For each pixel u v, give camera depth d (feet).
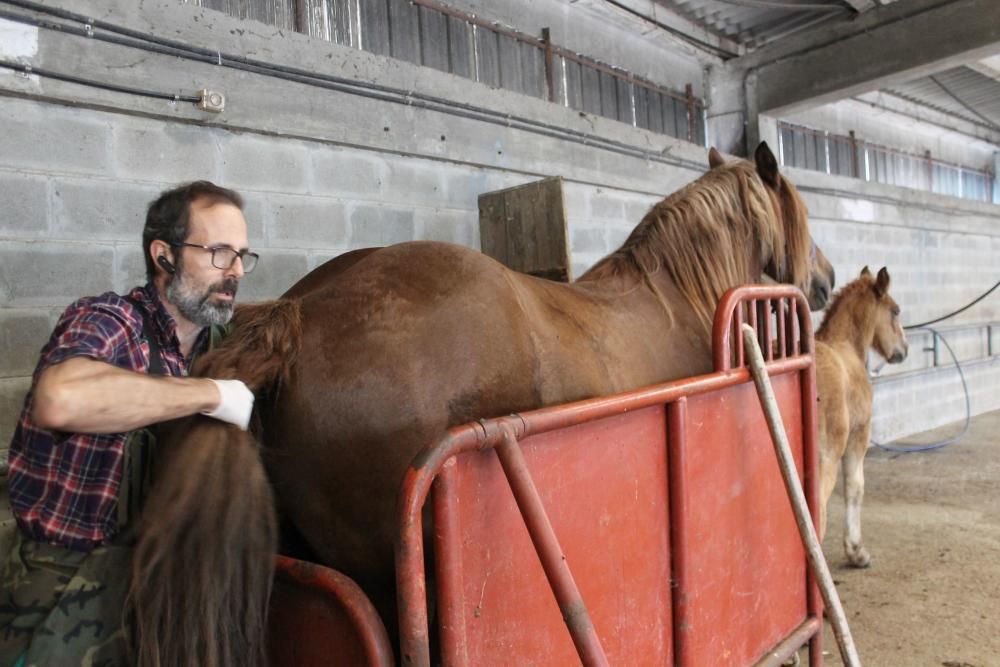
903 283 23.39
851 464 11.09
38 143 6.88
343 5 10.09
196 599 3.08
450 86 10.88
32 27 6.76
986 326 26.86
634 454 4.37
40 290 6.89
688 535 4.75
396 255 4.16
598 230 13.65
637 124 15.48
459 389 3.77
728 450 5.36
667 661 4.66
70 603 3.35
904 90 22.72
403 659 3.00
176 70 7.79
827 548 11.89
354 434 3.63
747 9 15.60
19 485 3.47
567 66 13.89
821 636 6.61
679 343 5.75
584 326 4.90
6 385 6.66
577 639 3.40
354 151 9.64
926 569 10.75
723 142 17.47
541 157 12.41
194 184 3.92
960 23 14.29
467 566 3.38
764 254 6.79
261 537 3.26
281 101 8.73
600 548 4.12
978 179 30.04
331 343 3.73
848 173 22.25
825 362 10.10
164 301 3.86
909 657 8.07
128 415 3.01
